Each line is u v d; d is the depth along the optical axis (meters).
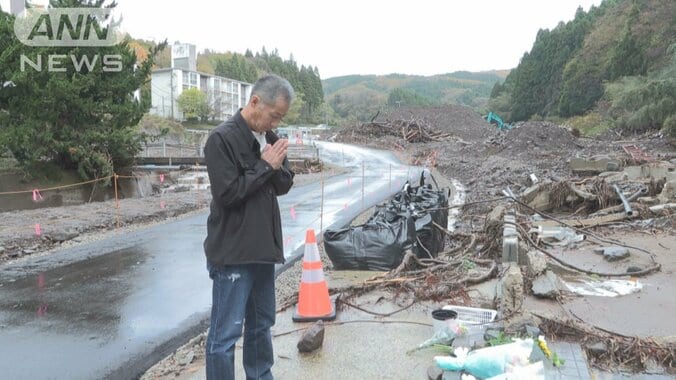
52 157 21.55
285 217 12.83
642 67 52.66
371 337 4.41
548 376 3.43
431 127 53.97
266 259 3.01
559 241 8.28
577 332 4.11
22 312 5.69
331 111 130.88
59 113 20.56
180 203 15.00
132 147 23.00
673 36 50.03
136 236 10.30
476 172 25.84
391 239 6.76
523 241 6.62
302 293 4.88
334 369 3.83
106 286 6.68
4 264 8.02
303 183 23.38
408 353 4.04
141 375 4.24
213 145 2.87
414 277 5.88
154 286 6.66
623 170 17.17
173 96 81.31
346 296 5.39
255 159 2.99
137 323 5.36
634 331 4.46
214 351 2.98
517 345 3.54
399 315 4.92
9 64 19.19
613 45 65.12
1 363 4.40
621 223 9.78
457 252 7.82
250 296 3.25
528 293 5.39
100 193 22.42
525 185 19.12
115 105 21.67
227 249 2.95
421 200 9.14
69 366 4.35
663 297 5.41
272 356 3.45
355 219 12.45
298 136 55.50
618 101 44.53
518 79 92.12
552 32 89.69
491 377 3.29
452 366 3.48
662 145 34.09
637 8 55.62
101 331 5.14
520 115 89.31
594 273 6.32
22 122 20.06
